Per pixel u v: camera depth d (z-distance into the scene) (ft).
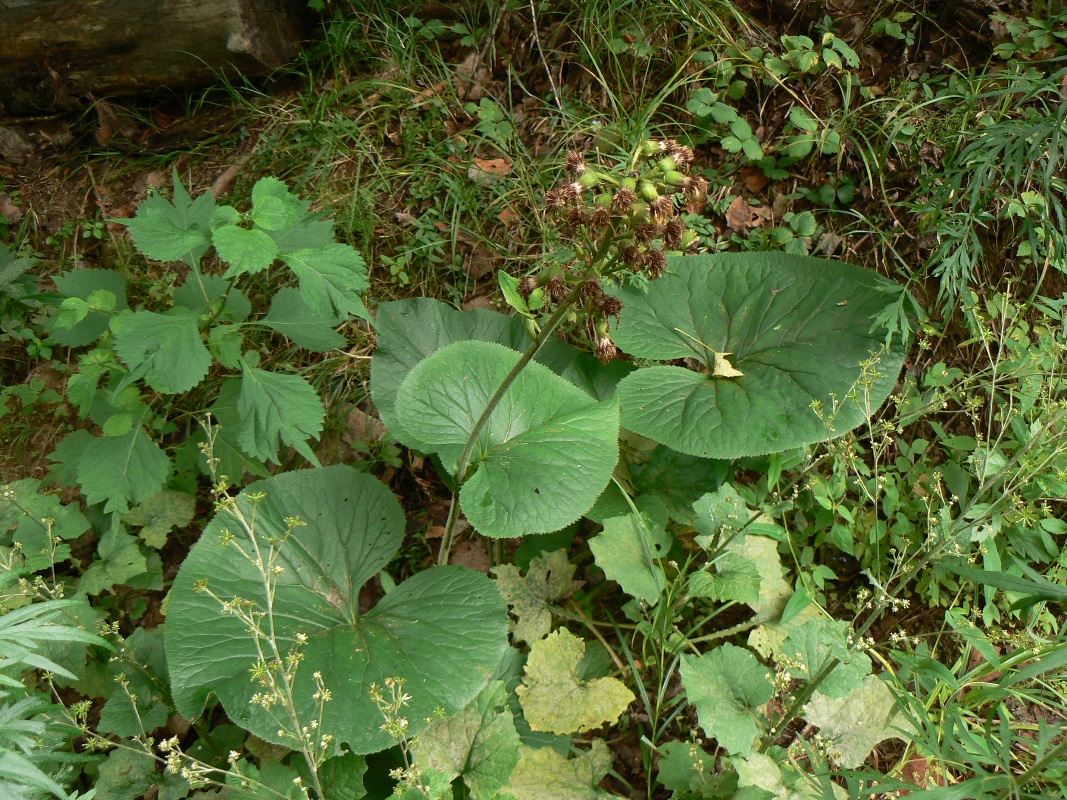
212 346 8.78
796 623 8.73
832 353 9.25
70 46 13.67
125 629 9.82
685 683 7.29
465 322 10.53
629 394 9.26
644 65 13.58
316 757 6.59
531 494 7.55
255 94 14.64
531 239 12.53
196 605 7.77
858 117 12.33
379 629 7.89
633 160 6.59
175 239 7.20
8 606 7.89
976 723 8.00
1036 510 7.75
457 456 8.32
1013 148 8.92
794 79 12.90
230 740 8.14
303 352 12.00
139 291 12.84
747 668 7.46
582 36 13.74
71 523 9.22
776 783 7.06
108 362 8.96
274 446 8.07
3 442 11.59
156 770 7.55
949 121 11.81
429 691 7.25
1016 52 11.89
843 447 8.23
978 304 10.88
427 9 14.56
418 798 6.08
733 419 8.82
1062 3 11.97
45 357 12.13
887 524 9.78
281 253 7.36
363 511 8.95
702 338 10.00
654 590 8.52
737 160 12.69
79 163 14.30
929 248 11.27
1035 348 9.71
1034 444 6.74
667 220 6.45
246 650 7.45
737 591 7.99
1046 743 5.20
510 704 8.38
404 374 10.04
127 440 8.77
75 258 13.43
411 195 13.17
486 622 7.87
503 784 6.90
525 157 13.11
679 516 9.34
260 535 8.46
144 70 13.96
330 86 14.47
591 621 9.23
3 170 14.28
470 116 13.88
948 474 9.65
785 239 11.84
